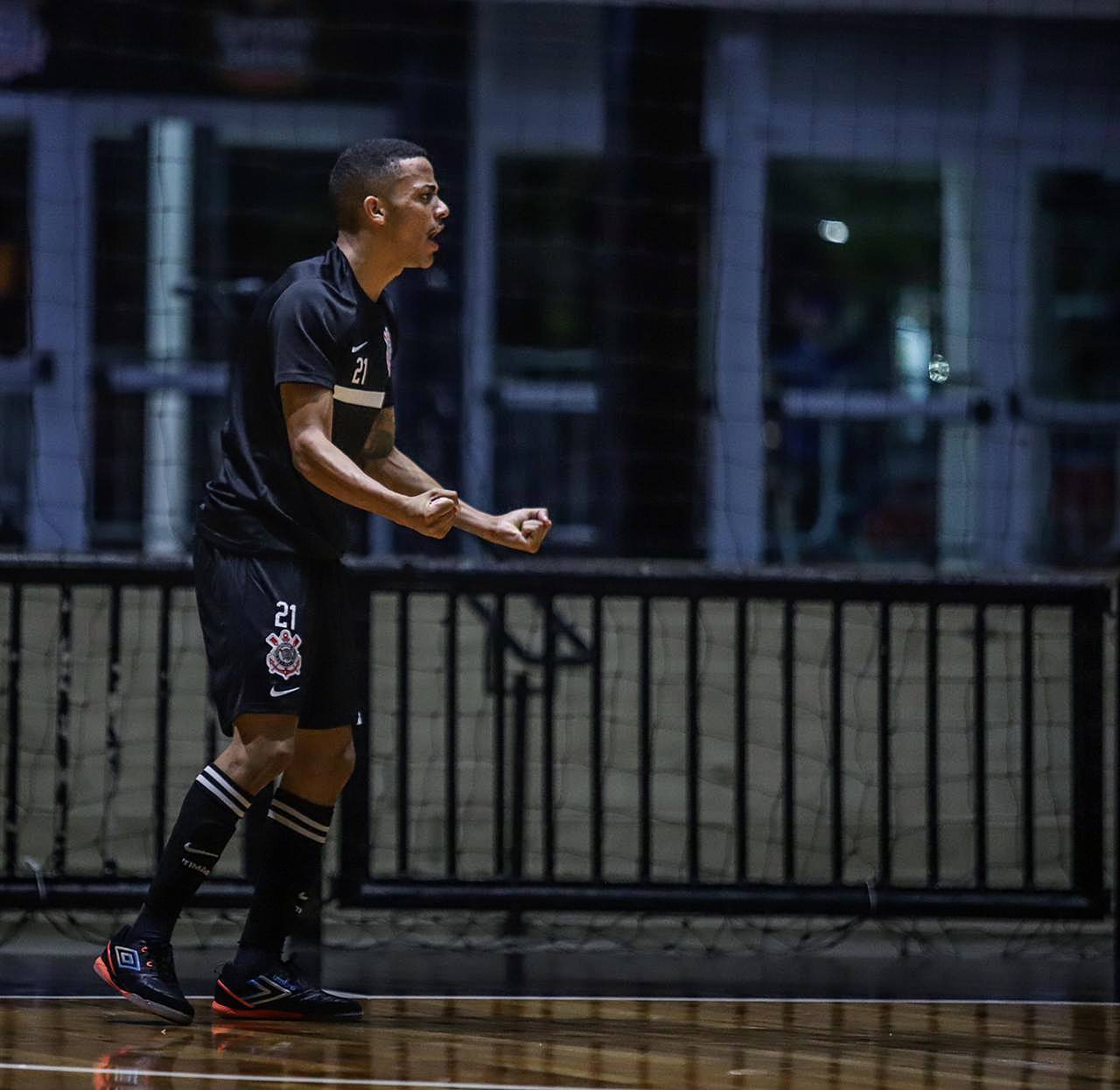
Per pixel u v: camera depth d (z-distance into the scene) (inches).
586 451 1152.2
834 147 1175.6
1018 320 1208.8
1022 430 1210.6
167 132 1157.7
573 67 1156.5
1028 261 1206.3
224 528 469.4
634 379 1152.2
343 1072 401.7
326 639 478.9
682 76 1154.0
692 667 638.5
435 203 477.1
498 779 640.4
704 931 714.8
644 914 647.1
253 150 1161.4
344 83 1160.8
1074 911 643.5
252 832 610.5
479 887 628.4
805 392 1178.6
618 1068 414.6
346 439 477.1
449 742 633.6
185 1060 414.3
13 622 619.8
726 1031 477.1
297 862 484.7
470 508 462.9
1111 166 1209.4
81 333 1151.0
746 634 639.8
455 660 634.2
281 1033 456.1
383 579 628.4
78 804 797.2
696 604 639.1
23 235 1149.7
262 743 466.9
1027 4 1186.0
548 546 1137.4
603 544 1145.4
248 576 467.2
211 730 624.7
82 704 824.9
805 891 636.7
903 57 1181.1
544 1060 424.2
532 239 1153.4
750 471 1165.1
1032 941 705.6
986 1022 502.6
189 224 1158.3
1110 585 647.8
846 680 918.4
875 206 1188.5
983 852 645.3
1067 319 1213.7
